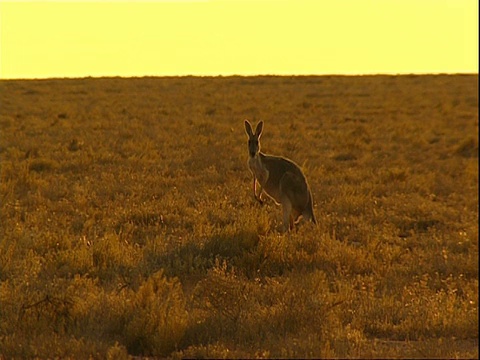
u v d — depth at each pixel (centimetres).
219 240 3097
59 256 2931
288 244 3105
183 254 3006
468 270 2964
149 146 6481
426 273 2912
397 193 4672
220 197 4331
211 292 2467
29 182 4691
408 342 2202
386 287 2716
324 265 2956
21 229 3316
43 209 3925
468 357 2047
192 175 5194
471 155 6681
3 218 3741
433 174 5419
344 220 3812
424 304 2494
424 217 4025
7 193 4341
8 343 2064
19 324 2216
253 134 3653
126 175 5000
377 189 4725
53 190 4466
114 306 2322
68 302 2300
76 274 2733
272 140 7019
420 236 3647
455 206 4534
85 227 3572
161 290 2477
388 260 3109
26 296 2409
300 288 2508
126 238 3381
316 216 3919
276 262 2972
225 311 2305
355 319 2314
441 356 2042
